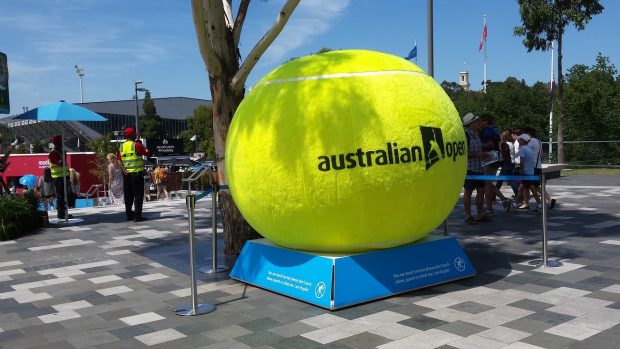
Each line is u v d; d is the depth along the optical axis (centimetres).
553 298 528
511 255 731
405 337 434
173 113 8975
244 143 541
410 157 509
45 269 752
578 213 1118
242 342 438
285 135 507
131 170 1203
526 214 1130
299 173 504
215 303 554
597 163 2452
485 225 1000
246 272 634
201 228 1106
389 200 510
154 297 590
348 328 461
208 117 5334
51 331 486
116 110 7888
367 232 526
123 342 450
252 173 533
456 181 562
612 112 2795
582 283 579
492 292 555
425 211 540
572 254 726
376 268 544
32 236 1034
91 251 877
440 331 444
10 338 471
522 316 476
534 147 1163
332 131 495
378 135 496
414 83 535
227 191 770
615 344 406
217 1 713
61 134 1246
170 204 1616
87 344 449
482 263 688
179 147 4738
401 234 548
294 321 486
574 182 1867
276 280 585
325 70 523
